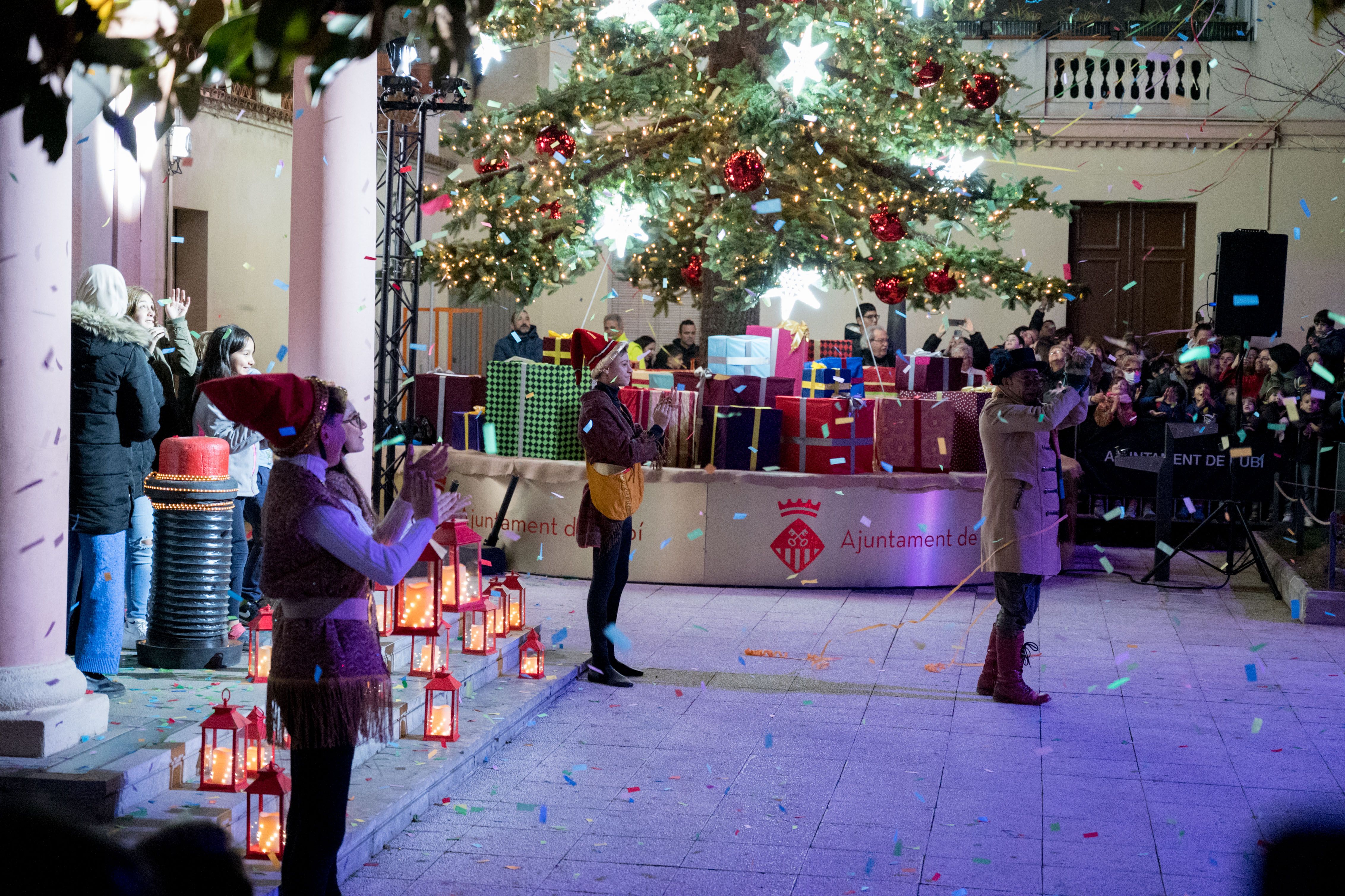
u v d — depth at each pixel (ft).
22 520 12.98
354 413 10.81
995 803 15.28
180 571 17.10
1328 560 28.25
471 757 16.30
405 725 16.69
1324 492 35.17
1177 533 36.55
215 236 41.34
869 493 29.43
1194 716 19.27
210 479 17.28
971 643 24.34
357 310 18.49
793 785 15.94
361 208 18.45
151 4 4.70
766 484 29.17
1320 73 57.26
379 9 4.48
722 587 29.53
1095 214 60.44
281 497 10.25
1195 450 33.88
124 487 15.38
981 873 13.05
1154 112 58.90
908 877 12.93
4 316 12.74
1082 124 59.11
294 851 10.30
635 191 37.81
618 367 20.39
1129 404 34.45
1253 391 40.22
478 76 4.89
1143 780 16.16
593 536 20.80
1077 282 58.80
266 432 10.24
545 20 38.37
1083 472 34.83
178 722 14.24
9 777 12.03
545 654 22.36
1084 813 14.90
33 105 4.57
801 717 19.16
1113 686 20.83
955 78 37.04
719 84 37.32
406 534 10.50
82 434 14.94
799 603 27.84
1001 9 59.11
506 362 30.81
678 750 17.48
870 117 37.22
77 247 32.01
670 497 29.48
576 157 38.22
